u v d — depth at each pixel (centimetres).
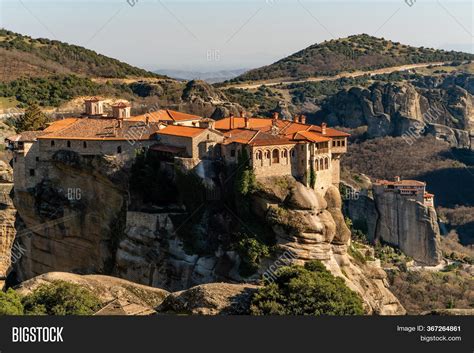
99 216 13012
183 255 11800
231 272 11419
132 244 12169
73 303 7931
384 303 12412
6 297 7769
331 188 12662
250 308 8350
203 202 11981
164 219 12012
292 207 11600
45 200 13438
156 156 12600
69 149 13112
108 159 12638
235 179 11838
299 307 8231
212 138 12162
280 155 11931
